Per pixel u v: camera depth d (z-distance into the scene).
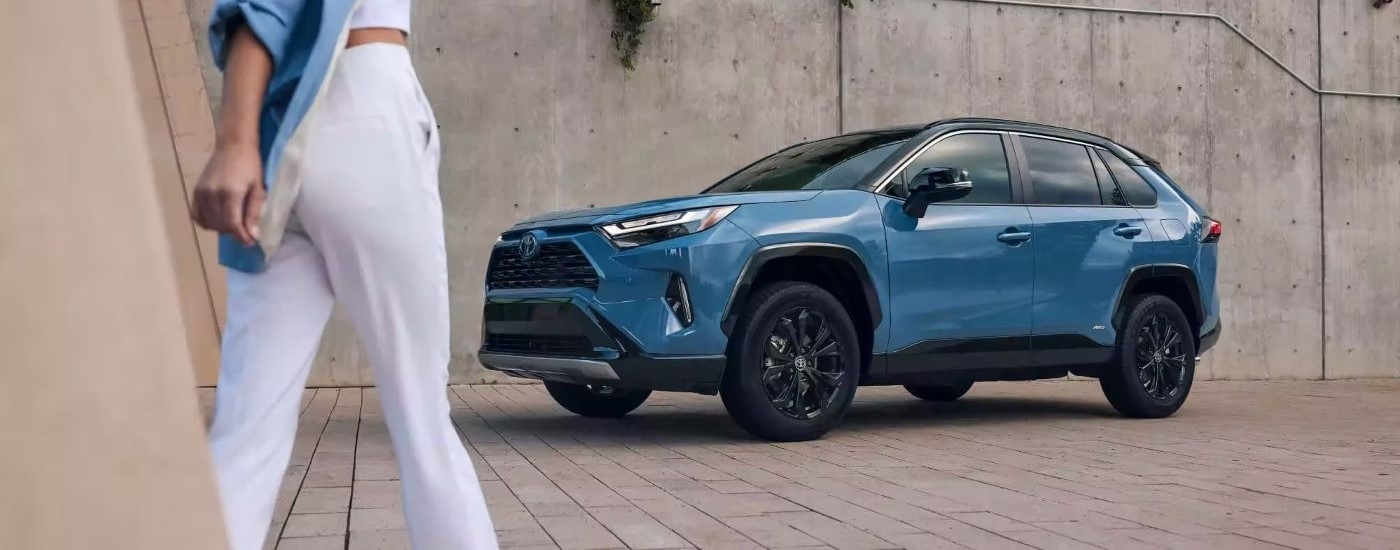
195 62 7.18
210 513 0.97
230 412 1.58
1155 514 3.48
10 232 0.86
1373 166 10.59
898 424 6.00
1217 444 5.24
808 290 5.10
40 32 0.89
